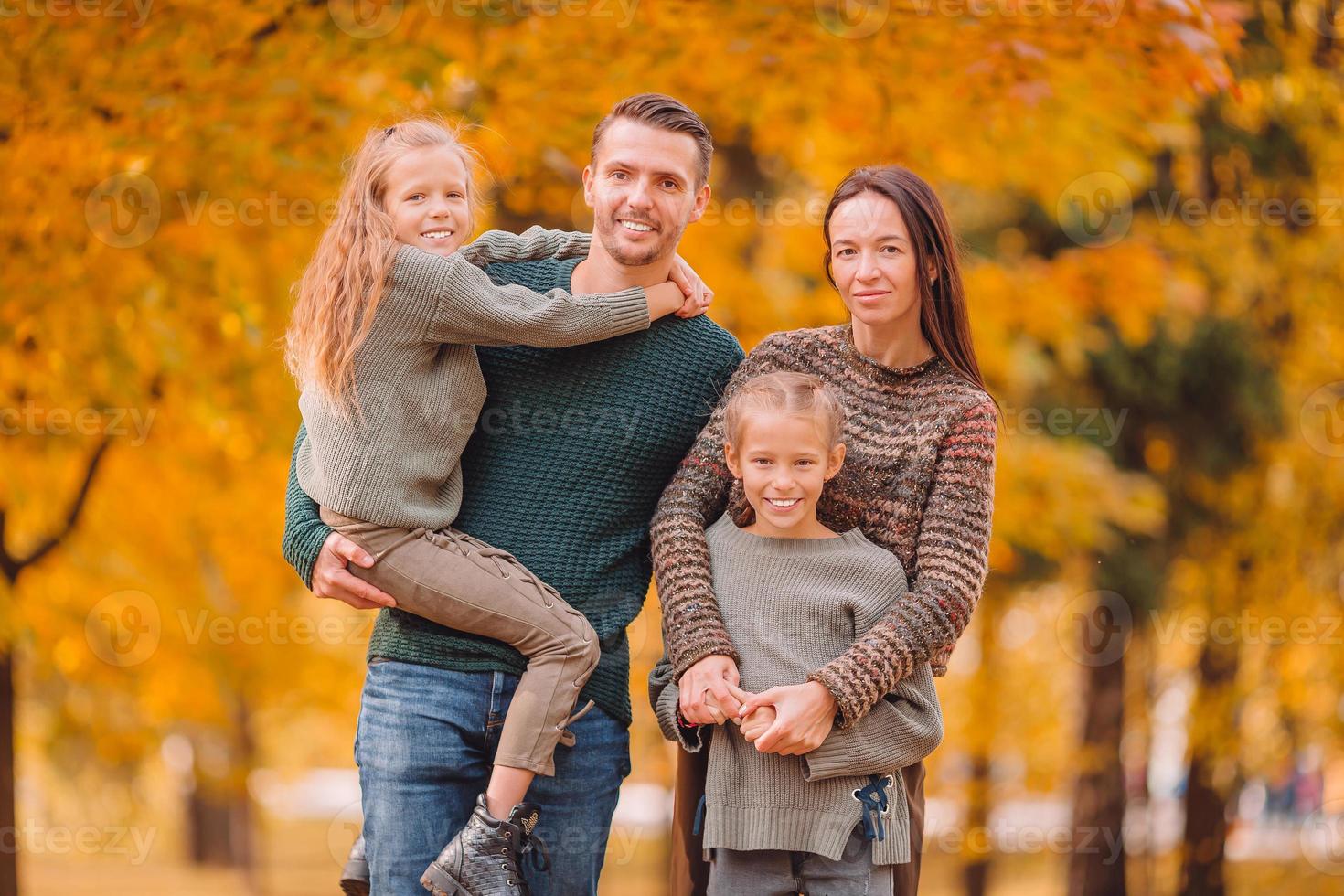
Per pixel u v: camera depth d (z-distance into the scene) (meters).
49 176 12.15
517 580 6.89
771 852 6.66
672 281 7.46
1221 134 18.44
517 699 6.83
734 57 12.77
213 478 16.64
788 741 6.29
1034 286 16.52
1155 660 24.77
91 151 11.95
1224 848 21.97
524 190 13.90
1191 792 22.20
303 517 6.99
